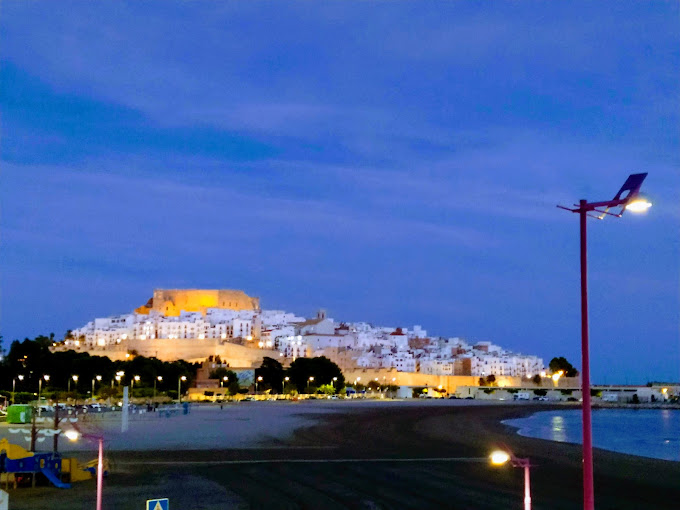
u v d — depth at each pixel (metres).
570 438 105.94
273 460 60.38
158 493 43.34
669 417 190.88
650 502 43.72
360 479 49.59
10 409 105.12
